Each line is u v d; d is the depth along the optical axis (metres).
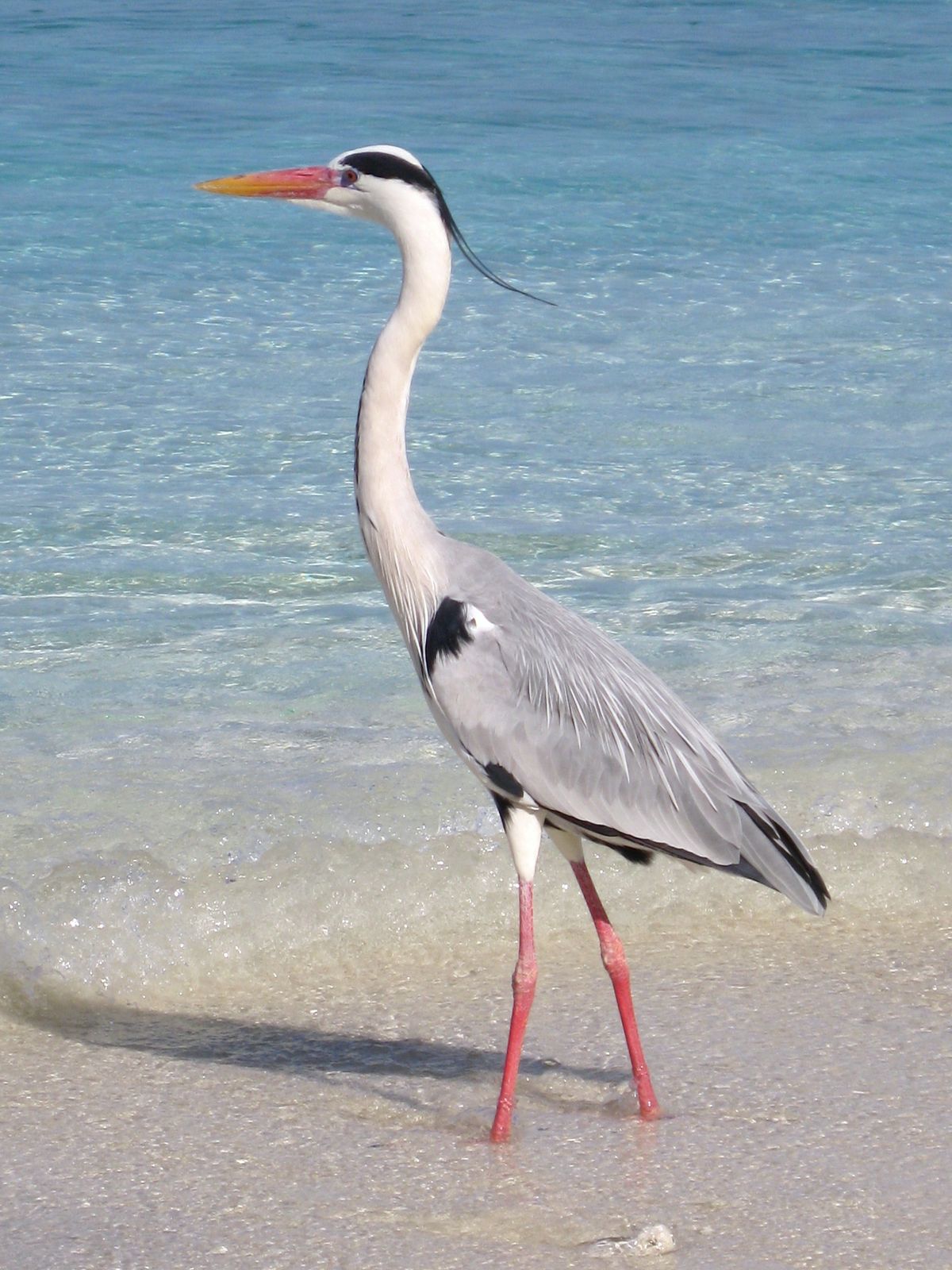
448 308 21.02
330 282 22.02
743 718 10.75
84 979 8.21
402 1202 6.37
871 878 9.34
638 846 7.15
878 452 16.33
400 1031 7.91
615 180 28.45
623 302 21.47
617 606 12.67
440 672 7.23
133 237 23.88
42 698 10.91
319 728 10.53
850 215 26.39
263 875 8.83
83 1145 6.77
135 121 32.25
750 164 30.05
